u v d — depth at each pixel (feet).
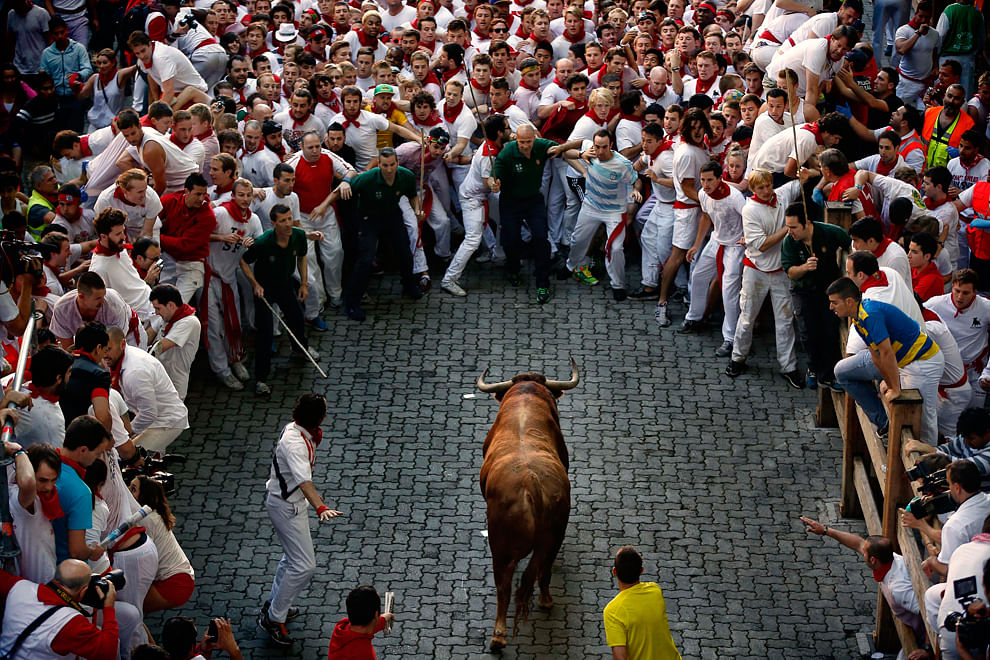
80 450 25.09
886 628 29.78
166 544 28.86
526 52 54.08
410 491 35.83
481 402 40.06
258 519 34.81
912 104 57.67
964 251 43.16
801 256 37.22
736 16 59.41
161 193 40.86
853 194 37.88
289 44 56.39
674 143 44.01
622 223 45.29
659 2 58.80
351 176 44.86
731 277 41.47
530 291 47.06
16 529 23.89
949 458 26.48
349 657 25.73
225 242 39.52
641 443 38.14
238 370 41.42
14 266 29.53
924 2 56.18
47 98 52.90
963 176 44.21
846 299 29.81
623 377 41.55
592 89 50.78
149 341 35.91
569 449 37.76
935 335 31.71
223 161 40.68
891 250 33.40
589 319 45.14
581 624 30.91
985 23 59.57
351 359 42.63
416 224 46.16
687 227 43.29
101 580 24.08
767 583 32.42
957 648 22.79
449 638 30.40
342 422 39.09
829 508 35.37
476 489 35.96
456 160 47.83
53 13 60.29
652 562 33.12
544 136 49.26
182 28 53.62
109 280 35.50
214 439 38.42
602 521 34.68
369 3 60.85
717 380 41.52
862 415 33.42
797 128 42.19
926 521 26.45
